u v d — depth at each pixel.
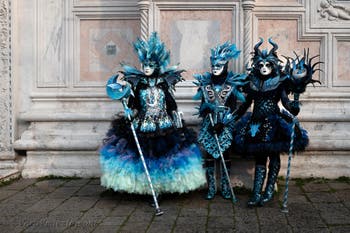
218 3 5.91
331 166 6.16
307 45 6.42
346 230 4.14
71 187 5.86
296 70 4.96
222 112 5.27
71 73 6.69
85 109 6.66
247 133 5.06
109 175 5.14
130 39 6.67
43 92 6.71
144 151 5.09
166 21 6.01
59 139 6.44
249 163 5.73
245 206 4.99
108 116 6.47
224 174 5.34
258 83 5.11
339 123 6.30
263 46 6.40
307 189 5.63
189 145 5.28
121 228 4.27
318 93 6.38
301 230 4.15
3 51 6.55
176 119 5.31
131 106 5.37
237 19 5.91
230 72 5.40
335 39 6.40
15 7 6.57
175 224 4.38
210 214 4.69
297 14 6.35
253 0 5.86
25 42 6.68
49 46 6.70
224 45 5.40
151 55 5.29
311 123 6.32
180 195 5.45
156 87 5.32
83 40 6.72
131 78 5.34
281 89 5.04
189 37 6.01
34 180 6.25
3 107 6.57
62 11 6.68
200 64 6.02
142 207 4.99
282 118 5.04
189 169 5.10
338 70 6.45
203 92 5.38
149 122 5.18
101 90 6.69
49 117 6.52
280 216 4.58
